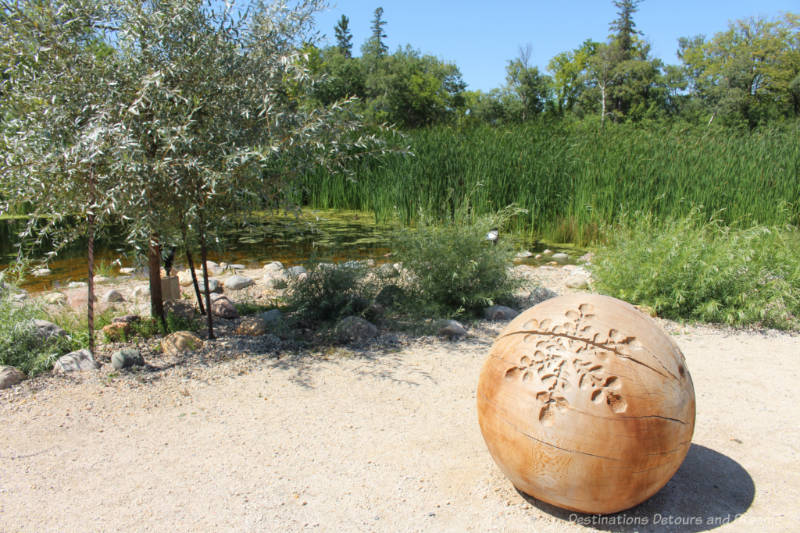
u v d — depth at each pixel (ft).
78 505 8.10
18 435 10.10
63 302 18.65
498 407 7.98
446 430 10.57
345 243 31.68
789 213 29.76
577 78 168.04
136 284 22.20
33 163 12.12
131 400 11.62
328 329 16.15
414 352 14.80
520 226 35.32
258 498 8.30
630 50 161.89
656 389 7.37
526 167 35.91
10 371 12.32
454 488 8.72
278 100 14.10
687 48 164.86
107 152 12.27
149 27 13.20
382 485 8.72
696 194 30.94
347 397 11.94
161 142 13.33
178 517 7.83
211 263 25.44
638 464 7.28
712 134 40.14
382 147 15.76
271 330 15.99
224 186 13.19
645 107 147.23
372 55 165.48
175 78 13.39
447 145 38.93
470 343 15.55
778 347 15.66
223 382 12.61
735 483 9.07
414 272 18.54
